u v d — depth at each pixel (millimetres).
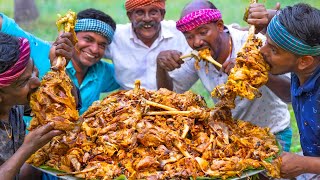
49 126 2934
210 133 3285
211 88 4238
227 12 10992
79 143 3172
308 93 3355
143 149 3113
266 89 4102
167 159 3047
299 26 3086
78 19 4500
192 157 3045
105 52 4895
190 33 3889
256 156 3113
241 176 2998
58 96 3105
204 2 3936
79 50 4500
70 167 3074
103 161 3080
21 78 2875
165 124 3299
